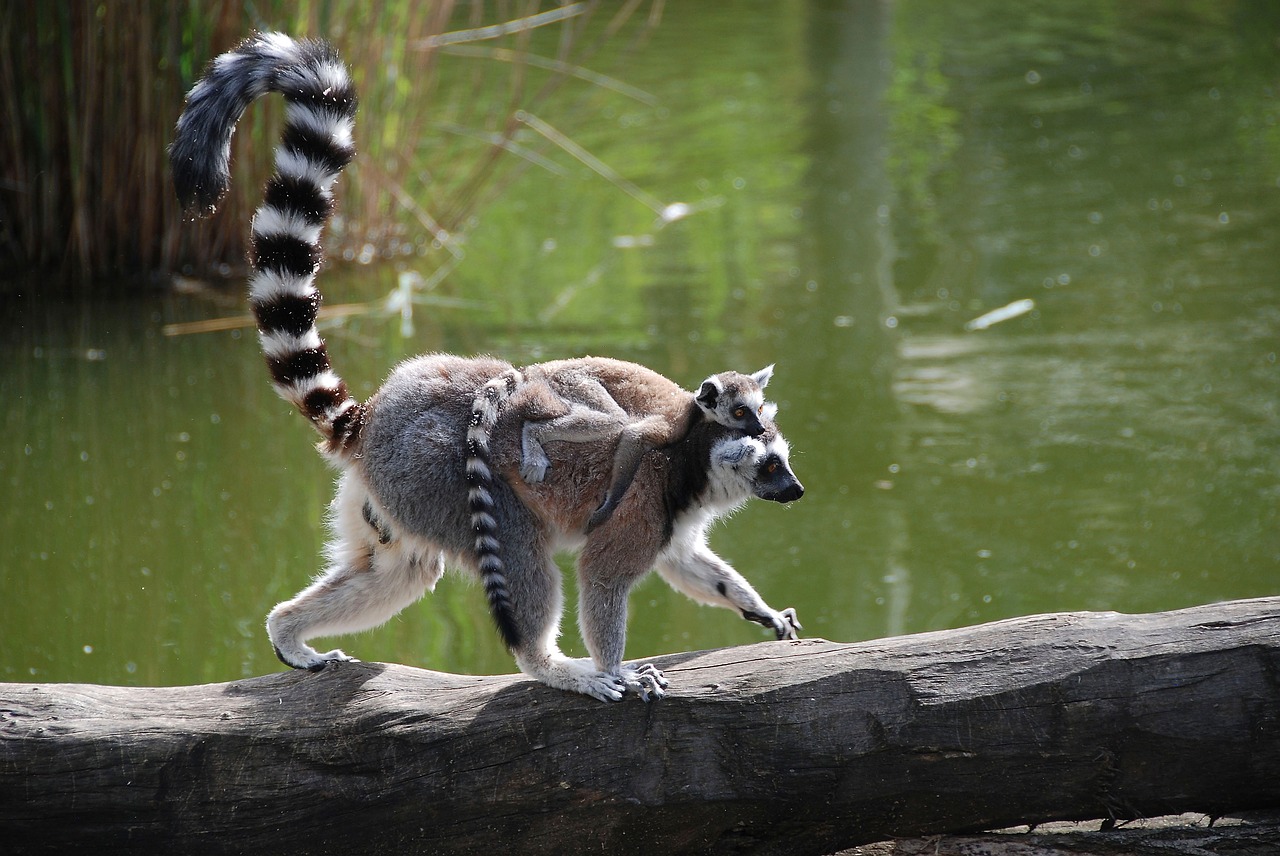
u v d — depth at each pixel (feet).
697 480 22.85
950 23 96.27
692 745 19.25
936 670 19.10
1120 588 33.32
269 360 22.81
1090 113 74.23
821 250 57.57
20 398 45.60
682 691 19.63
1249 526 35.96
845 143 70.95
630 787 19.19
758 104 77.61
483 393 22.03
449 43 58.65
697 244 58.90
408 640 33.06
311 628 22.61
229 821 19.44
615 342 48.42
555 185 66.49
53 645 32.24
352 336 49.88
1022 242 57.16
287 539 37.27
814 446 41.11
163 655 31.89
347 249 58.18
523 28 60.18
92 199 54.70
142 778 19.43
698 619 33.88
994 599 33.01
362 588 22.86
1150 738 18.51
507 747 19.47
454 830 19.47
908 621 32.24
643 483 22.06
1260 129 70.03
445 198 62.85
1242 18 94.48
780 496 22.91
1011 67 84.17
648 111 76.43
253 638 32.76
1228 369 45.16
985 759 18.76
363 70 55.62
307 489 40.22
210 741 19.72
